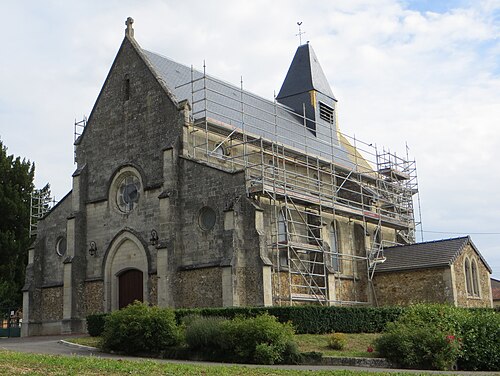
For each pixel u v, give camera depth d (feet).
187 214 107.14
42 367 50.90
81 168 123.44
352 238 135.64
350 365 71.05
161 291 104.06
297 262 117.70
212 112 118.73
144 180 113.80
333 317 91.76
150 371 51.21
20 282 158.92
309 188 134.72
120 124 120.37
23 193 165.99
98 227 119.75
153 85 116.57
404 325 75.20
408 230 157.99
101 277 117.08
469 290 129.18
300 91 165.07
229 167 118.73
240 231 101.55
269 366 66.69
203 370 54.24
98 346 84.69
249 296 99.55
